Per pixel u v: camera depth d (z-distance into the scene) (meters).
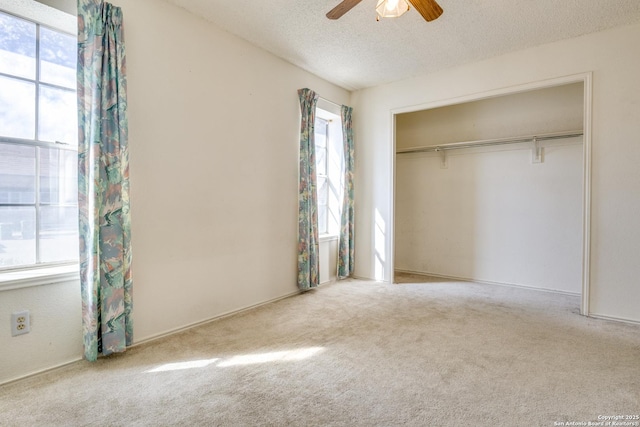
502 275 4.25
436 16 2.14
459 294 3.79
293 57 3.52
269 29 2.95
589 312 3.04
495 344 2.42
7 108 1.94
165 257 2.55
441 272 4.71
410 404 1.69
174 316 2.62
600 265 3.00
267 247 3.43
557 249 3.89
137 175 2.37
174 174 2.59
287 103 3.62
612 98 2.94
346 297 3.65
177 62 2.59
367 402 1.71
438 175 4.73
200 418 1.57
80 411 1.61
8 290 1.84
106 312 2.09
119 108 2.14
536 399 1.73
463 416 1.59
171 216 2.58
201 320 2.81
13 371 1.87
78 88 2.01
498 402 1.71
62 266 2.15
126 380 1.90
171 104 2.56
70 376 1.94
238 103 3.09
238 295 3.14
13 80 1.96
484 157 4.37
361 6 2.59
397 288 4.05
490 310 3.21
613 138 2.94
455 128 4.63
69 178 2.21
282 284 3.62
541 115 4.02
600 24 2.87
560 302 3.48
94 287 2.03
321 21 2.82
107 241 2.09
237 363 2.13
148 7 2.40
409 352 2.29
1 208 1.94
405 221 5.02
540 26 2.90
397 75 4.02
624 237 2.90
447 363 2.13
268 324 2.83
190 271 2.72
